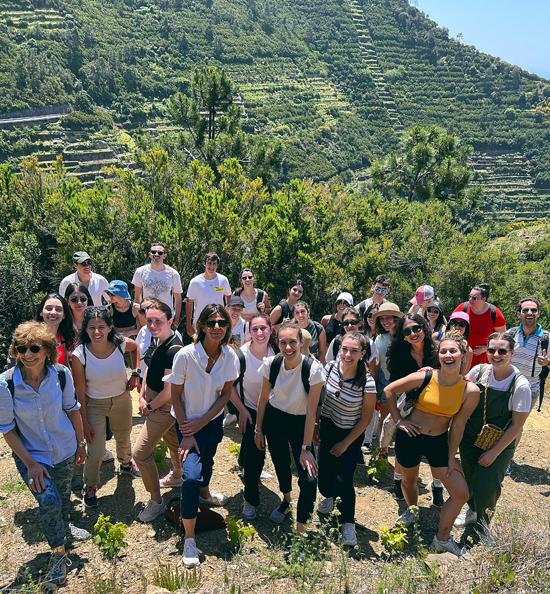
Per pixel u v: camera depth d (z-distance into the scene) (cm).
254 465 414
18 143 9612
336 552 383
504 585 322
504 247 1236
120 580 330
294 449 392
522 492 513
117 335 421
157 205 1148
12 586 322
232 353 391
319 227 1193
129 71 15475
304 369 380
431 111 19400
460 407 383
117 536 357
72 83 13688
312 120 16638
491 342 398
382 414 534
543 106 19875
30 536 378
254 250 1026
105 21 19075
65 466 356
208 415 379
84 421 406
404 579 332
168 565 337
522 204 13350
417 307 615
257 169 1794
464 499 383
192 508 352
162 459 491
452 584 325
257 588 326
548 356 532
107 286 609
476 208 1984
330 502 436
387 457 564
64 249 969
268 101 17350
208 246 985
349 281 1041
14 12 16588
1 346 900
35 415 339
